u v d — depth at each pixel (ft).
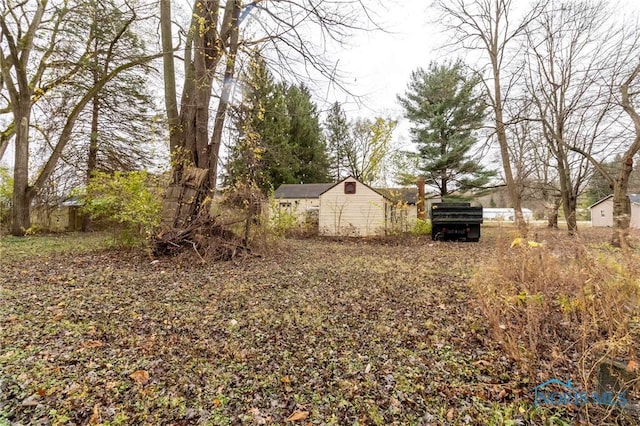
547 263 10.66
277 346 9.91
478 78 42.91
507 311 9.80
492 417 6.73
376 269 21.71
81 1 33.58
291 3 22.84
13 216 38.04
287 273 19.88
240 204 26.40
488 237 48.57
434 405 7.17
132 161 49.11
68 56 38.52
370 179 73.51
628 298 8.21
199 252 23.09
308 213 59.41
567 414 6.81
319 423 6.62
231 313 12.64
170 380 7.98
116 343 9.87
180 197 24.47
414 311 13.01
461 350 9.63
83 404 6.96
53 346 9.47
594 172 45.52
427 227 49.08
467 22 41.32
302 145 79.51
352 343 10.14
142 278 17.61
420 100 70.13
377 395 7.54
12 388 7.38
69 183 46.70
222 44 23.91
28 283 15.93
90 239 34.19
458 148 63.93
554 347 8.99
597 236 38.37
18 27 35.65
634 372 7.30
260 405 7.16
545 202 69.62
